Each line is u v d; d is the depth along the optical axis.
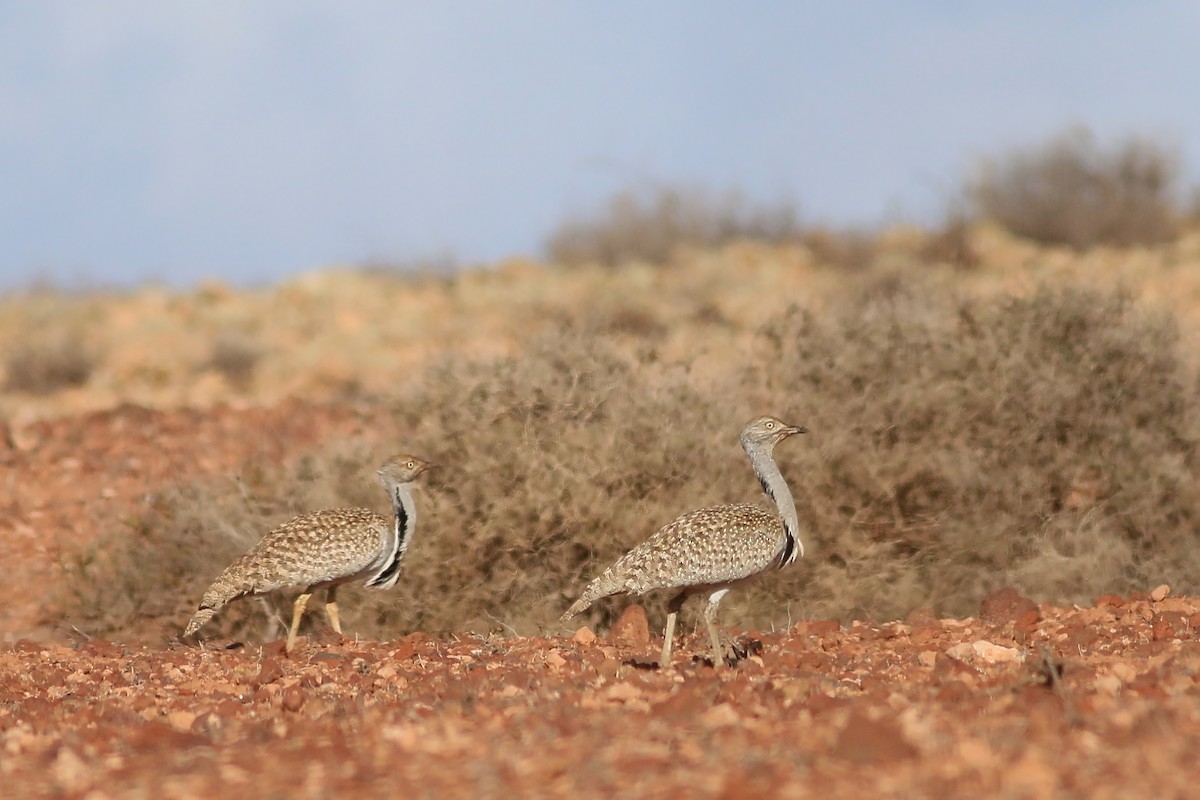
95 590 41.88
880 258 112.25
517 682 28.06
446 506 39.22
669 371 42.59
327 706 26.36
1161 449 42.22
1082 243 118.00
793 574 39.50
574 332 43.78
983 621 36.19
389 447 41.75
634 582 30.34
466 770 19.83
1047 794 17.44
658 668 30.84
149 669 33.75
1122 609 36.06
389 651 34.75
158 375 99.69
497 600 39.25
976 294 48.09
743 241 132.38
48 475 58.22
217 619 40.59
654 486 39.41
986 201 123.25
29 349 100.31
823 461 40.22
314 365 97.62
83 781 20.58
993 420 42.00
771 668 29.27
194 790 19.45
